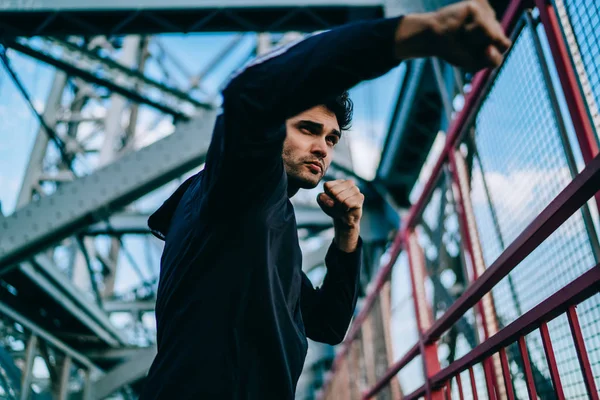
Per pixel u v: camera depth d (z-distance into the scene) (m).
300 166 0.89
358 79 0.55
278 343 0.78
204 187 0.76
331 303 1.11
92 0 6.41
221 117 0.68
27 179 9.86
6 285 8.65
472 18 0.45
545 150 1.52
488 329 2.00
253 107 0.59
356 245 1.11
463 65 0.49
